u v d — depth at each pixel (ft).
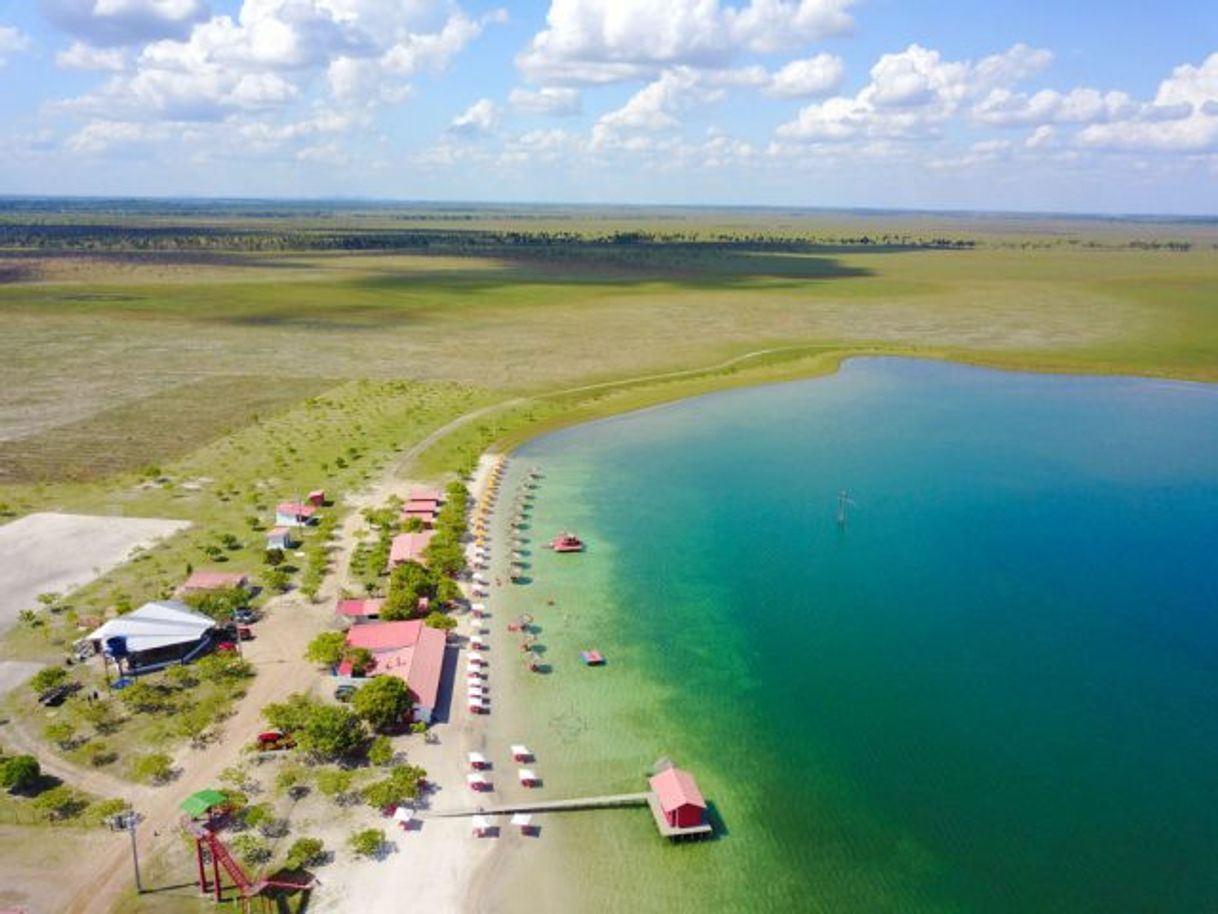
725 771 207.62
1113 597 299.17
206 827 167.02
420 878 172.45
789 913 167.94
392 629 252.62
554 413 497.87
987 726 228.22
